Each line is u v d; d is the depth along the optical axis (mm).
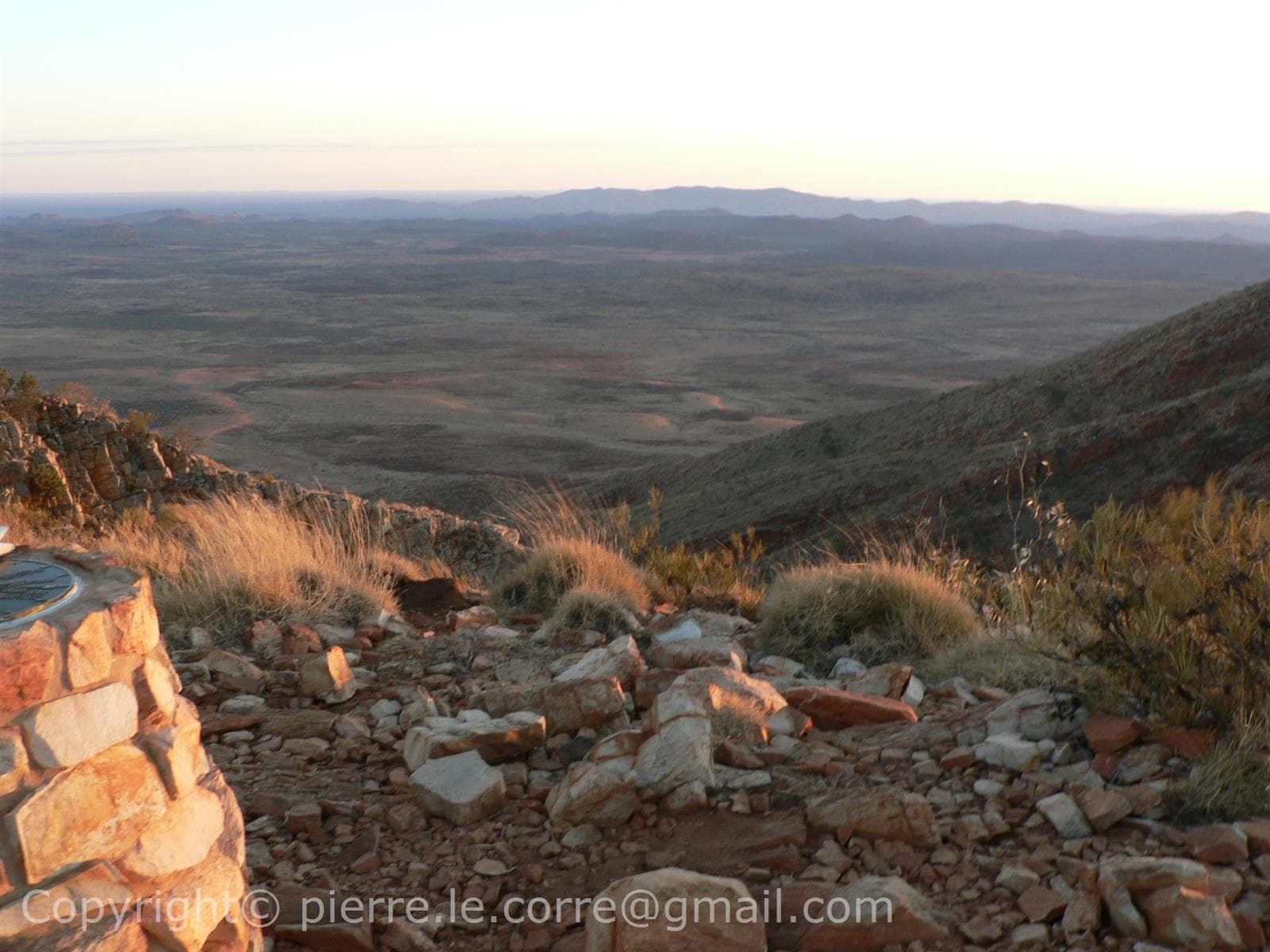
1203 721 5066
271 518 10266
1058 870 4184
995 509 66250
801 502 75188
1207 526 6371
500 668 7410
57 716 3033
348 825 5125
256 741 6156
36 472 21234
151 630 3473
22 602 3236
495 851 4836
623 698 6266
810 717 6055
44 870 2920
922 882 4254
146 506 22578
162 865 3211
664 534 78062
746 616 9516
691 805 4977
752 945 3814
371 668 7469
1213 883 3877
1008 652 7043
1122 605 5617
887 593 8312
